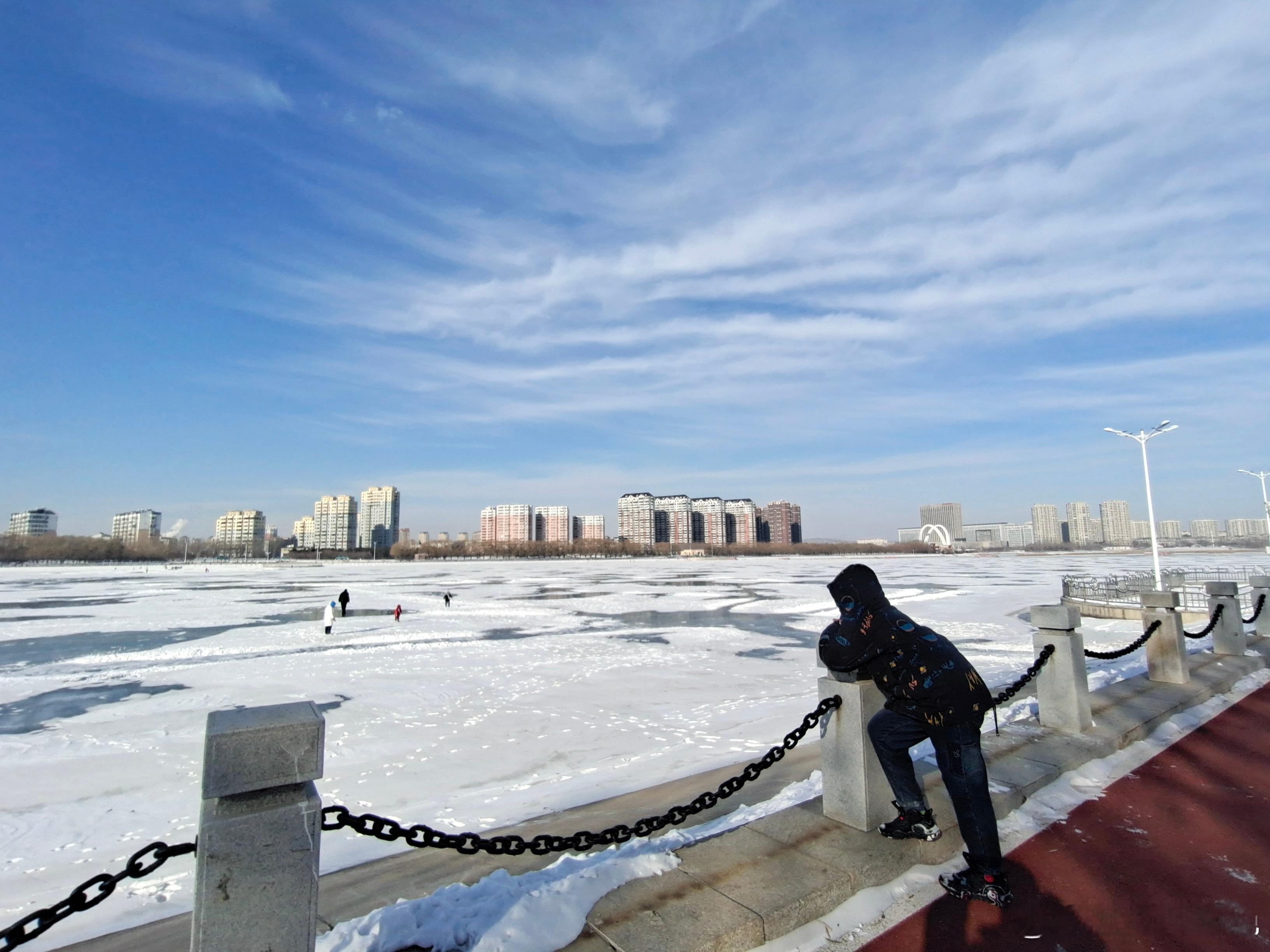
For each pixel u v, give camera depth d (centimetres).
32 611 3538
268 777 240
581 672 1706
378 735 1134
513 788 842
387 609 3606
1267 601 1178
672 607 3569
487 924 330
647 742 1057
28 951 480
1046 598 3766
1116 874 400
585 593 4672
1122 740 621
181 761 1024
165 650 2167
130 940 453
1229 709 757
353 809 774
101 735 1176
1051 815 480
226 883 229
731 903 343
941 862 411
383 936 327
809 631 2564
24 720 1289
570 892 350
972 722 375
